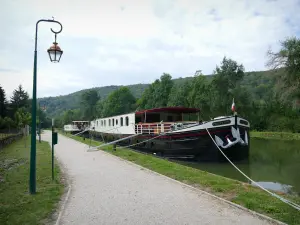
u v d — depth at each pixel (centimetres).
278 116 5603
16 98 8419
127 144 2586
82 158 1677
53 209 668
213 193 812
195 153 1702
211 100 4903
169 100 5734
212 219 592
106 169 1261
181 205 695
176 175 1080
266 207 655
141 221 584
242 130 1697
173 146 1806
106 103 8219
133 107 7850
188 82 5747
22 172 1192
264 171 1539
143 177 1064
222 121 1647
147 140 2061
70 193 823
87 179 1035
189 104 5244
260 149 2831
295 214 612
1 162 1577
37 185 923
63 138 4103
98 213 637
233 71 5112
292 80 3247
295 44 3170
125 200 745
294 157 2162
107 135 3353
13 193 813
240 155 1700
